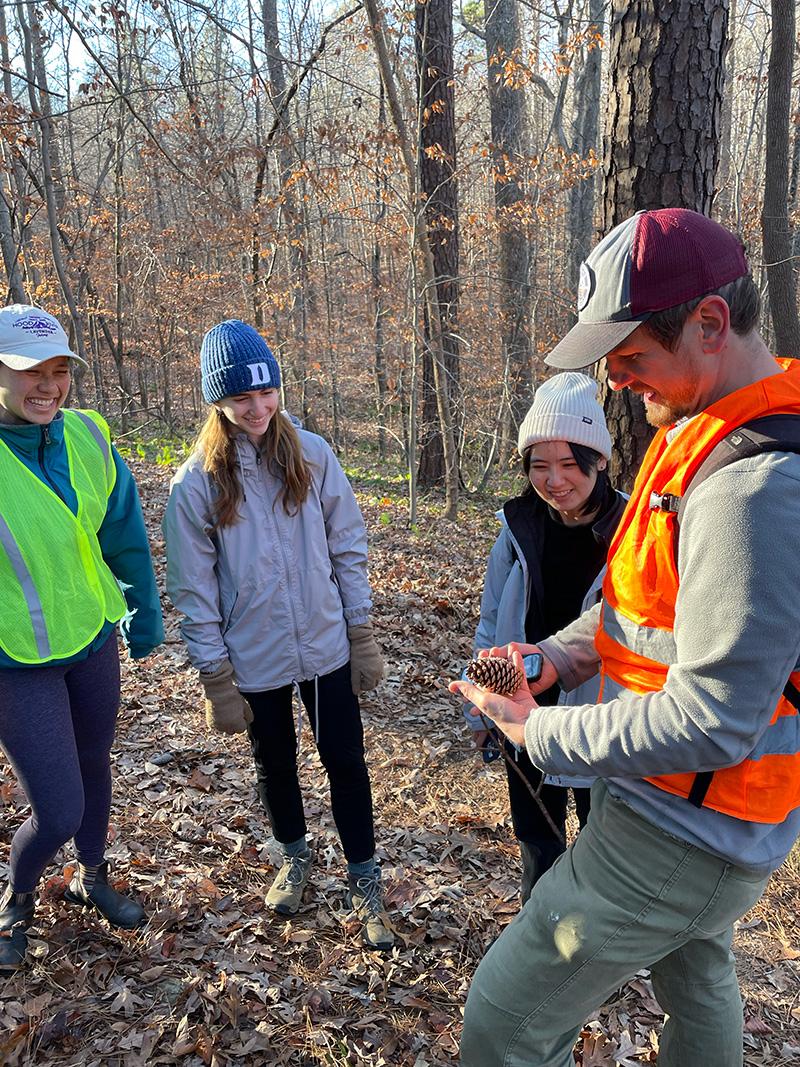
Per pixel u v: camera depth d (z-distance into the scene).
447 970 2.65
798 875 3.17
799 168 16.34
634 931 1.51
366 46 9.47
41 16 11.33
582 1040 2.39
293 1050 2.31
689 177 3.80
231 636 2.62
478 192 16.88
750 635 1.22
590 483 2.28
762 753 1.36
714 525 1.26
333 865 3.17
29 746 2.27
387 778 3.92
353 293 18.03
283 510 2.56
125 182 18.06
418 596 6.46
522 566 2.48
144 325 18.78
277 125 10.66
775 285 6.56
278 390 2.46
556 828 2.37
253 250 11.88
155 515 8.65
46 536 2.24
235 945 2.67
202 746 4.03
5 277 11.27
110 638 2.50
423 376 12.16
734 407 1.32
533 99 21.41
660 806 1.44
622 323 1.33
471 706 2.47
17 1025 2.27
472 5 20.31
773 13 5.90
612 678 1.58
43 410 2.23
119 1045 2.24
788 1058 2.40
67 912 2.71
